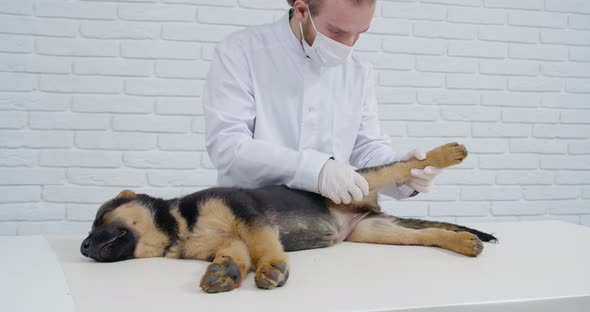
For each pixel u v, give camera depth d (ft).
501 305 4.10
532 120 12.82
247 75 7.48
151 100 11.14
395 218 7.19
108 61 10.94
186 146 11.30
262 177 6.68
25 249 5.73
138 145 11.12
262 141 6.68
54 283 4.44
